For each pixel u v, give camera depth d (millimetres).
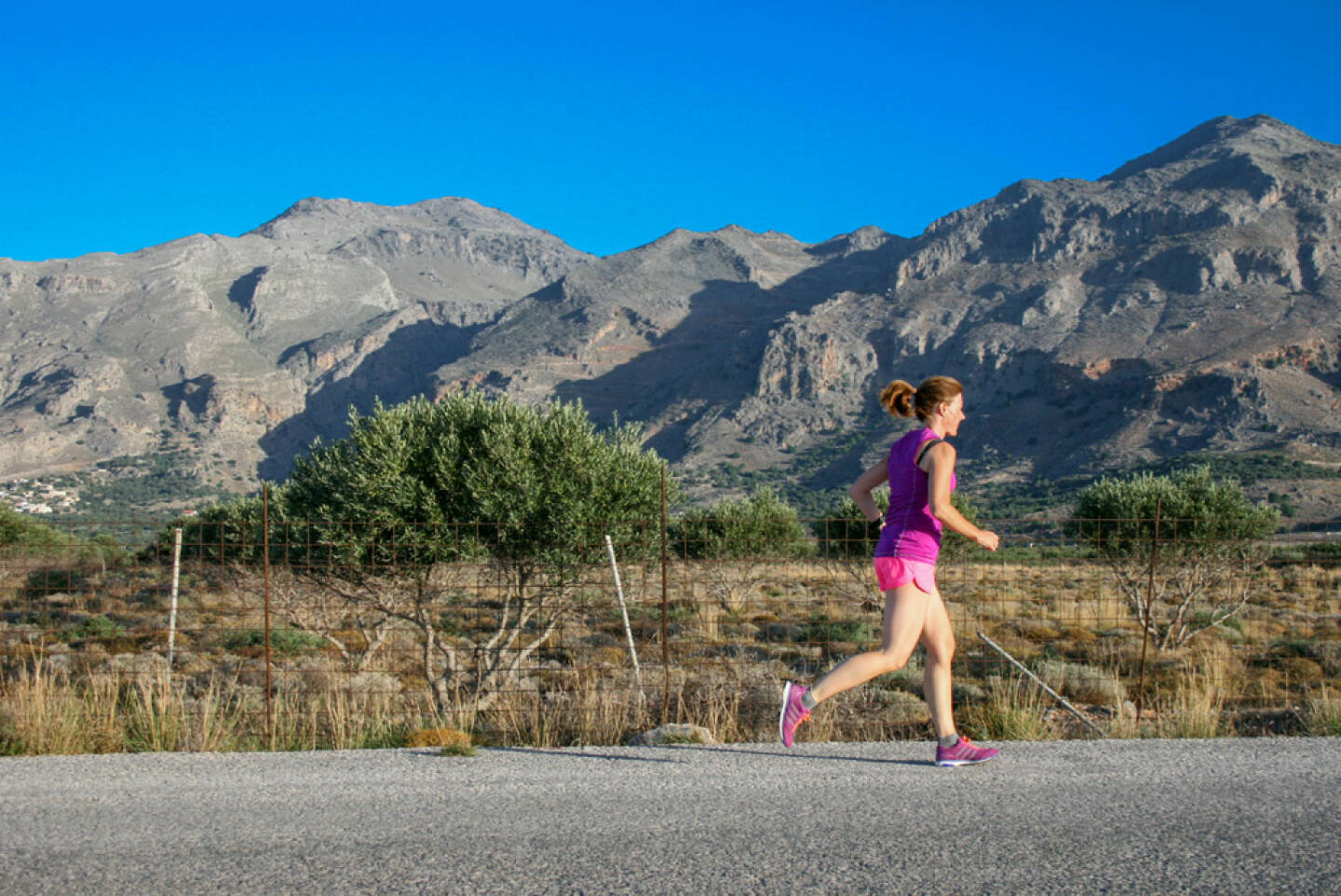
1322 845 3771
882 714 8500
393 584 10305
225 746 6070
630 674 9523
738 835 3869
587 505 10219
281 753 5270
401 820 4066
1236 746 5316
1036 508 131875
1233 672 12016
